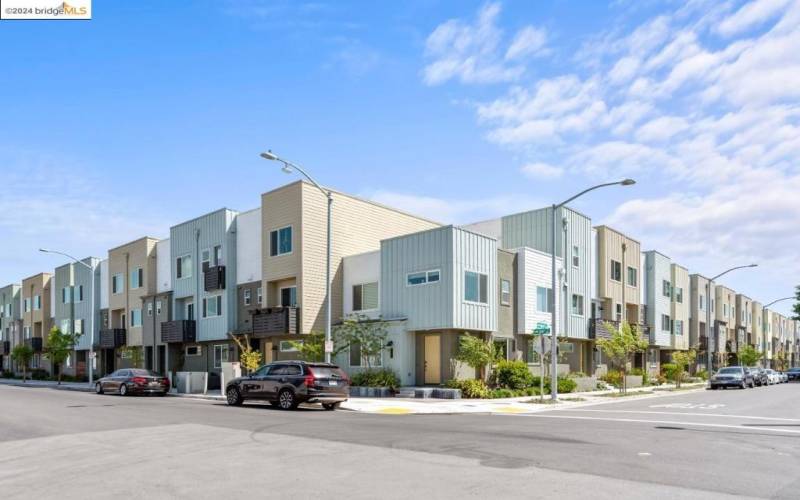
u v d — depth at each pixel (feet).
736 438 47.06
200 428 54.49
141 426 56.95
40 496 29.48
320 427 54.49
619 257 152.05
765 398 101.09
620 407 81.35
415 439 45.98
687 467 34.71
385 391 94.43
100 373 176.86
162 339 141.38
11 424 60.64
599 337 134.10
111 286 169.58
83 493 29.89
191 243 138.62
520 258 113.50
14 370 235.40
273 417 64.75
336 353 103.91
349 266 115.03
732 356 254.27
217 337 128.26
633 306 162.20
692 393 119.24
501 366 100.83
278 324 109.70
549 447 41.93
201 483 31.48
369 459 37.50
